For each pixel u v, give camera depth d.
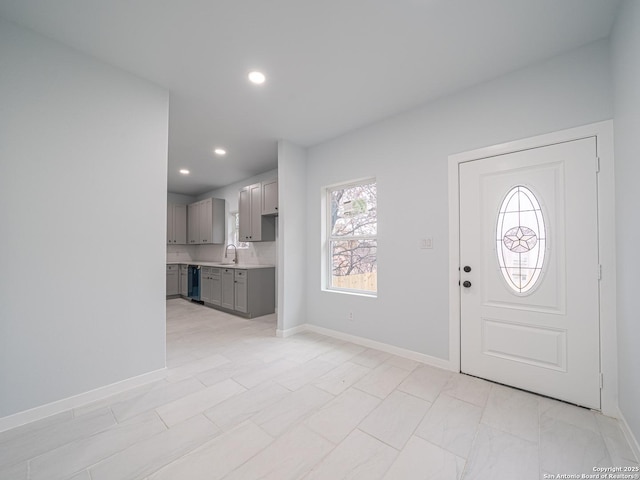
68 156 1.85
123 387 2.05
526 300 2.06
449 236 2.42
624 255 1.58
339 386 2.13
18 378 1.66
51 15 1.61
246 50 1.92
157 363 2.24
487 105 2.25
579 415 1.75
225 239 5.88
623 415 1.60
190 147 3.70
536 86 2.04
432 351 2.52
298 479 1.28
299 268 3.60
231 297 4.63
